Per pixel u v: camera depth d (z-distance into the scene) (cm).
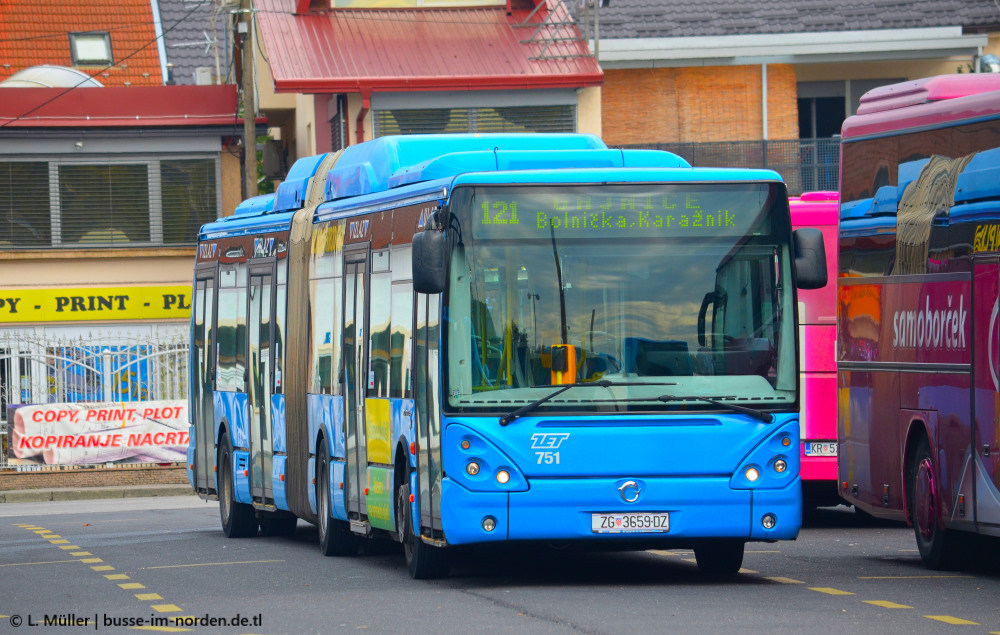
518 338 3444
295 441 4866
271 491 5128
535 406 3416
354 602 3341
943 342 3822
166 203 9938
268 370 5181
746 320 3503
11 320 9831
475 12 9450
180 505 7806
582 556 4441
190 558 4634
